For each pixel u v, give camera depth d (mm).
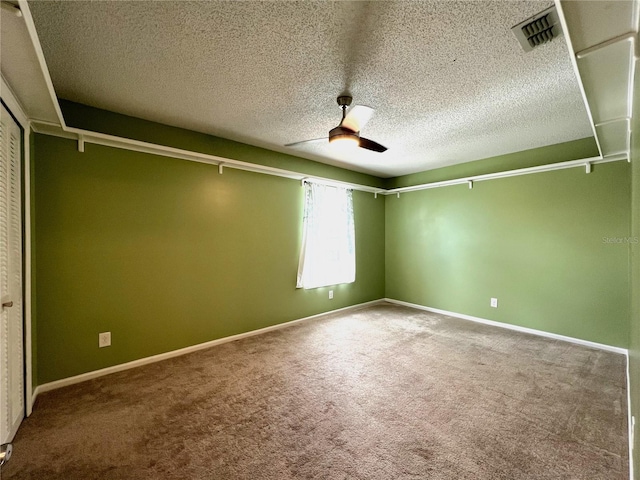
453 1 1421
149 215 2863
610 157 3094
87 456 1645
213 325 3297
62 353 2416
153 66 1968
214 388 2367
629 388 2189
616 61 1519
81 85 2207
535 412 2049
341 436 1809
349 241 4742
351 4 1440
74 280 2473
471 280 4285
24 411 1988
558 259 3494
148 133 2855
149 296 2859
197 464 1589
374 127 3029
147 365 2791
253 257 3646
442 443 1749
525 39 1678
